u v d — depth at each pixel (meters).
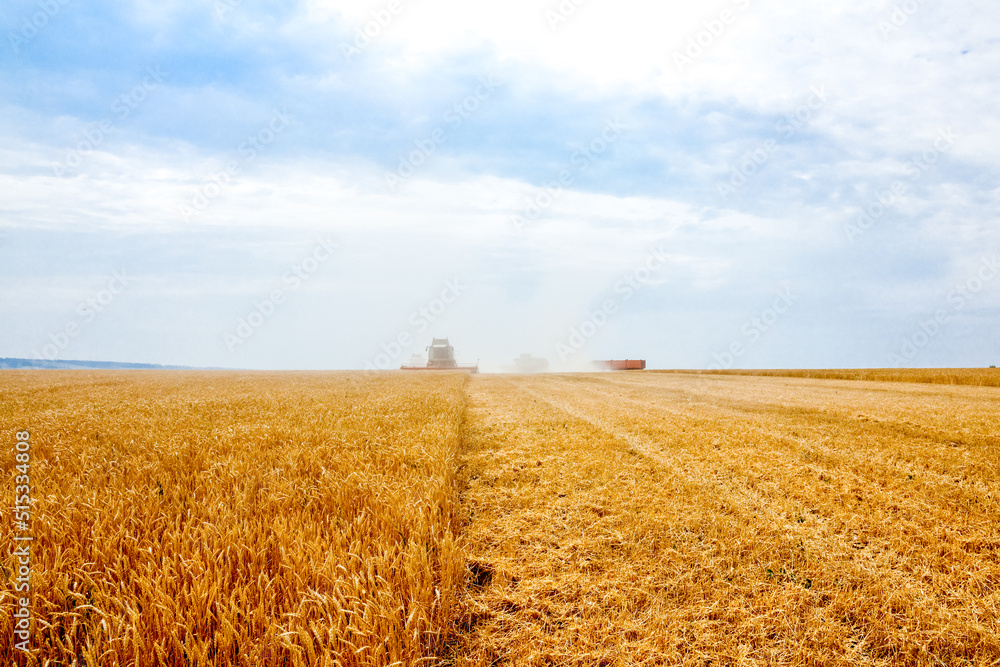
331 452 8.38
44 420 11.55
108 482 6.29
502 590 4.55
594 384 31.48
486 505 6.81
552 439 11.13
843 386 28.42
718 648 3.79
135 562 4.09
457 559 4.64
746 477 7.98
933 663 3.62
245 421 11.66
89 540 4.40
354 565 4.07
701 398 20.47
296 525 4.91
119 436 9.45
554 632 4.00
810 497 7.00
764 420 13.56
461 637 3.88
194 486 6.32
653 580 4.73
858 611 4.18
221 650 3.18
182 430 10.16
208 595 3.55
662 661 3.63
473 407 17.50
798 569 4.91
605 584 4.67
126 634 3.08
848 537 5.68
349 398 17.78
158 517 5.01
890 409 15.73
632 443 10.61
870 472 8.19
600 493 7.24
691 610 4.23
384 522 5.13
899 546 5.41
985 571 4.84
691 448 10.02
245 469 6.97
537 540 5.67
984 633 3.88
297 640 3.31
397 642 3.41
